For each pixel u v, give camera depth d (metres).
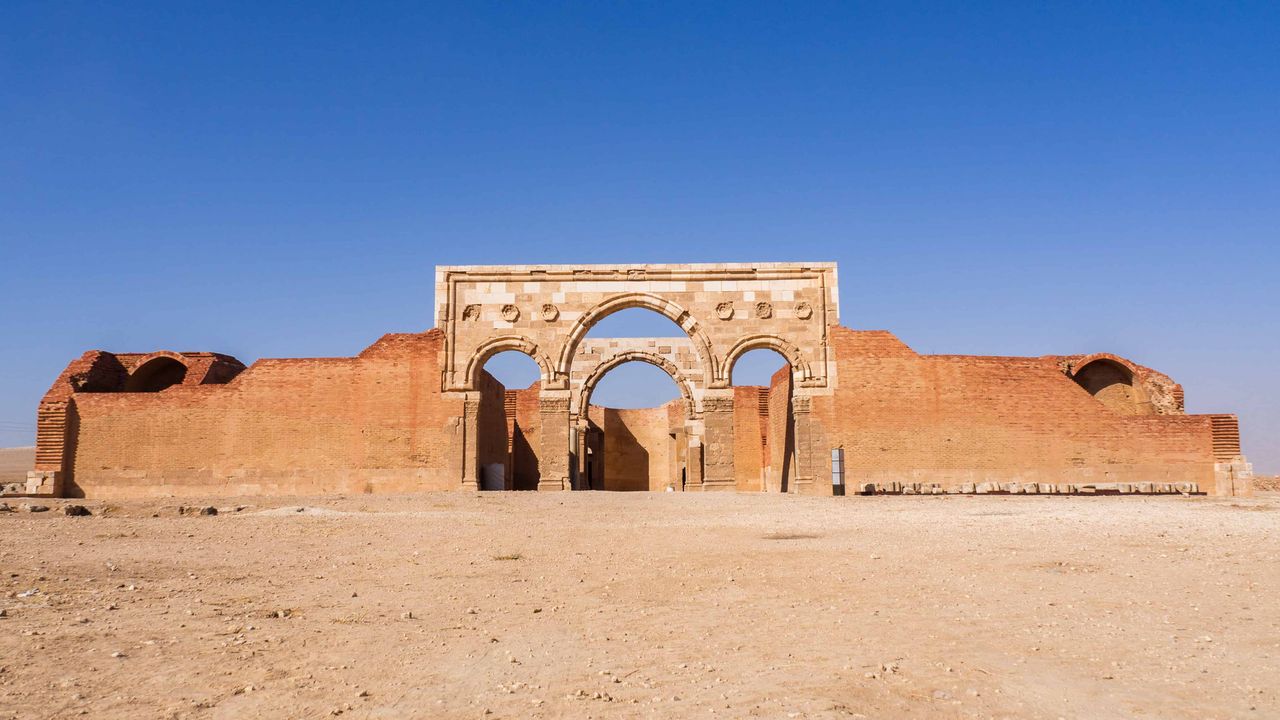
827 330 35.22
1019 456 33.62
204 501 27.67
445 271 35.56
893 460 33.88
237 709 6.53
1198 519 18.44
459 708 6.60
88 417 34.22
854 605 10.20
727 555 14.62
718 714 6.38
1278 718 6.09
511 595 11.32
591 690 7.03
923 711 6.39
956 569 12.48
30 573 12.50
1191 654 7.75
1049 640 8.36
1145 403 35.88
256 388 34.34
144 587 11.70
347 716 6.41
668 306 35.53
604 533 18.36
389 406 34.38
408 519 21.44
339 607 10.50
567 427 34.81
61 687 6.96
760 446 47.03
